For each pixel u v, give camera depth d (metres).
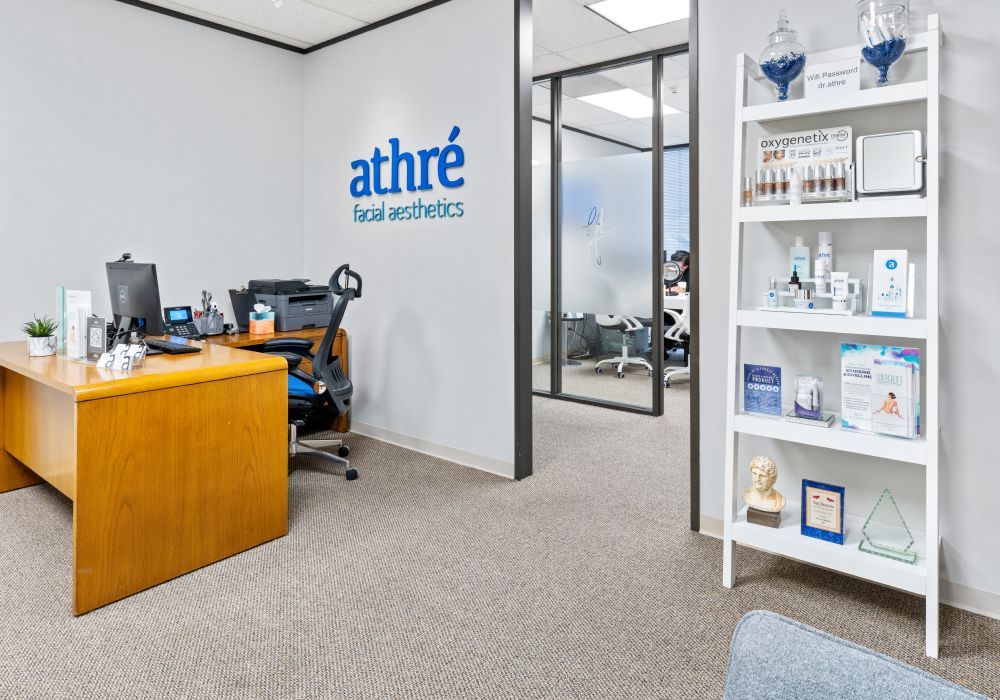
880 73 1.81
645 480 3.13
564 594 2.04
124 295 2.67
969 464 1.89
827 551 1.89
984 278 1.83
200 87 3.63
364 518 2.64
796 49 1.93
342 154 3.89
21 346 2.75
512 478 3.15
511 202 3.05
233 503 2.28
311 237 4.16
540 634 1.82
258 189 3.95
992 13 1.76
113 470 1.95
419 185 3.45
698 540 2.45
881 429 1.83
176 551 2.13
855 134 2.01
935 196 1.68
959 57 1.82
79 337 2.38
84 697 1.54
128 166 3.38
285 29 3.74
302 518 2.64
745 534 2.05
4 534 2.43
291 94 4.07
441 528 2.55
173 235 3.58
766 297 2.06
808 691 0.65
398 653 1.73
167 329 3.21
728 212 2.31
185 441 2.13
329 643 1.78
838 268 2.08
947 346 1.90
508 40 3.00
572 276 4.85
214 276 3.78
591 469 3.30
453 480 3.11
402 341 3.63
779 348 2.24
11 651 1.72
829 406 2.14
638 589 2.07
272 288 3.61
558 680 1.62
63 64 3.12
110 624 1.85
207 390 2.19
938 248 1.78
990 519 1.87
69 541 2.38
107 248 3.33
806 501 1.99
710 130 2.32
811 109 1.88
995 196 1.80
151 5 3.40
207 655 1.71
